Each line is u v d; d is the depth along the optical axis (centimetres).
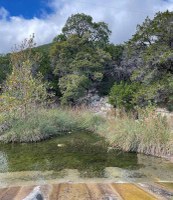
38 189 593
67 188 680
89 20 3831
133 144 1198
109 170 947
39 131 1497
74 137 1551
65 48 3353
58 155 1170
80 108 2386
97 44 3788
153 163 1030
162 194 624
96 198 585
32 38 1994
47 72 3347
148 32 1638
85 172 923
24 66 1775
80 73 3253
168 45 1588
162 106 1595
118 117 1631
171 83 1454
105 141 1409
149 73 1606
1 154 1193
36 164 1029
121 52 3656
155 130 1187
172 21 1567
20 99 1647
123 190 657
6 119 1569
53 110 1933
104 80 3616
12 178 861
